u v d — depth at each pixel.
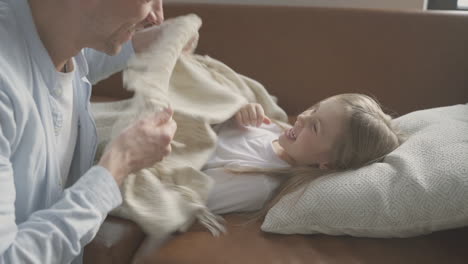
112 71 1.09
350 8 1.65
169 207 0.98
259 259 0.92
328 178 1.04
